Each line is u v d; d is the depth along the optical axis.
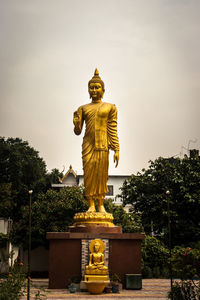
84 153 26.59
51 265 24.42
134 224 37.75
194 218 39.69
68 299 21.45
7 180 52.03
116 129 27.05
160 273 33.28
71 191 38.97
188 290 16.88
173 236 40.28
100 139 26.34
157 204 40.25
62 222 37.69
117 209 38.59
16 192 49.81
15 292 16.67
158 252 34.09
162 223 39.62
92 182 26.23
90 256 23.94
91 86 27.16
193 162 40.91
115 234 25.05
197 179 39.16
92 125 26.50
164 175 40.66
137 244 25.20
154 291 24.08
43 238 38.28
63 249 24.62
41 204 38.44
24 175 53.81
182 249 30.27
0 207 46.53
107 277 23.19
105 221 25.66
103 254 24.44
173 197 39.59
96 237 24.80
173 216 39.16
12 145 53.16
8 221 46.28
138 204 41.62
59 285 24.20
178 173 39.47
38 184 54.59
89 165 26.31
